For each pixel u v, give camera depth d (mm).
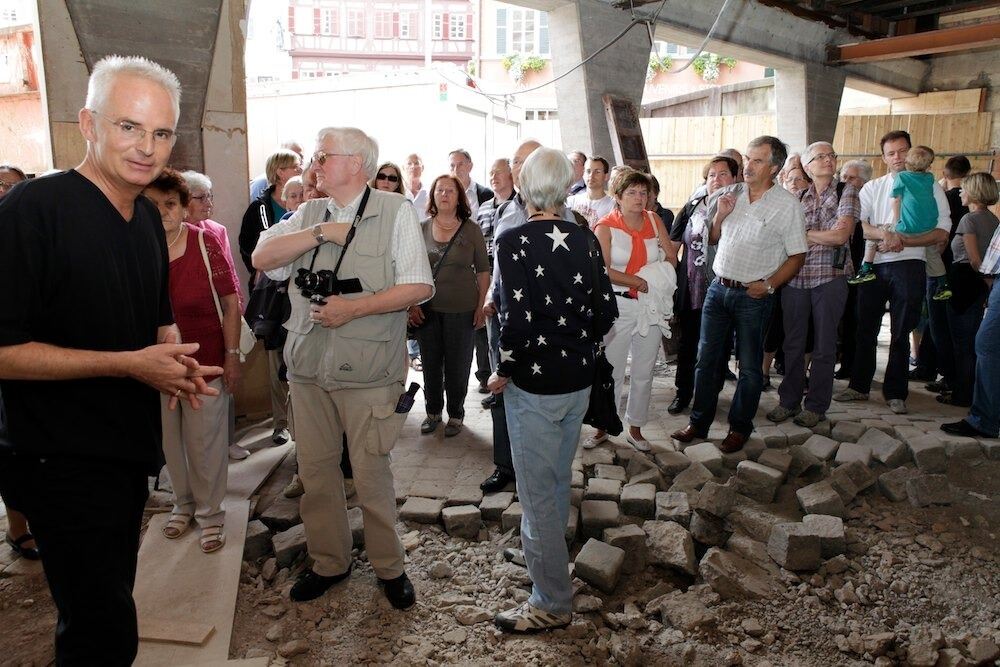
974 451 3926
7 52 8062
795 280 4238
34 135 8227
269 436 4262
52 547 1549
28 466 1527
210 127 4309
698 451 3922
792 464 3768
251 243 4156
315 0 38594
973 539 3271
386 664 2410
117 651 1619
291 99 8805
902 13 11094
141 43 3992
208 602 2631
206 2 4160
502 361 2346
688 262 4613
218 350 2934
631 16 7457
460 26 39281
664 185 12906
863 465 3646
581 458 3861
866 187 4797
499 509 3324
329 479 2645
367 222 2410
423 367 4250
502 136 10484
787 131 10922
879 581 2965
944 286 4945
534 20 22688
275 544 2990
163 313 1878
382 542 2635
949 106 12961
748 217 3748
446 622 2645
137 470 1707
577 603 2742
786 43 9891
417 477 3721
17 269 1410
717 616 2703
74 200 1511
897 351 4641
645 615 2766
